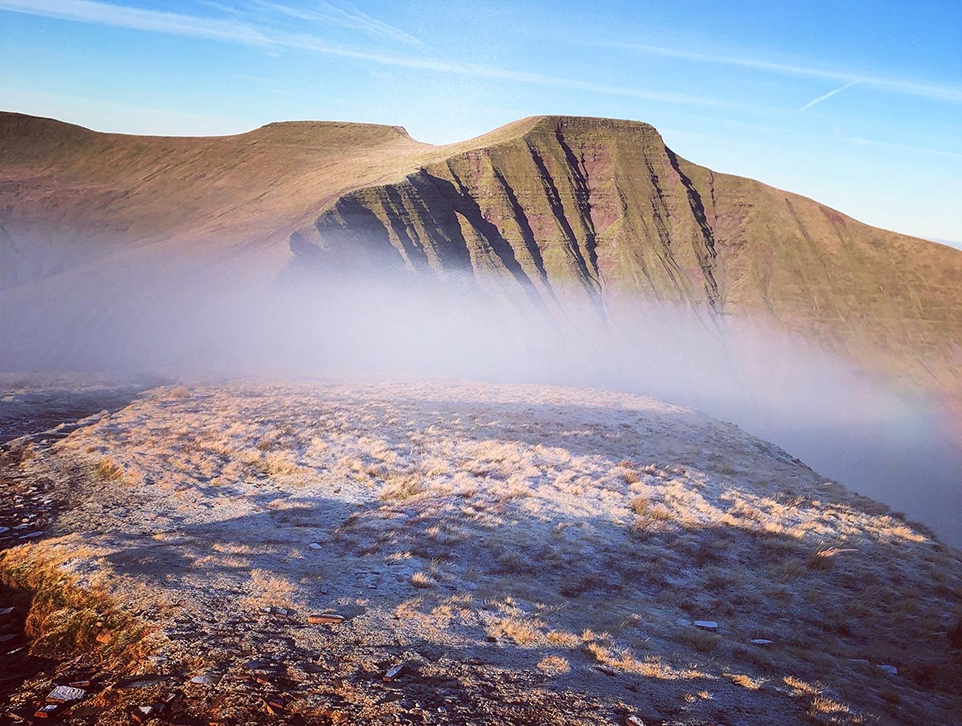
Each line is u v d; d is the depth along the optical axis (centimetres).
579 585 1479
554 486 2217
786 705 960
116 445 2495
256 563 1302
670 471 2534
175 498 1895
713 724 847
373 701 773
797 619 1460
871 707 1030
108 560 1188
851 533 2162
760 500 2361
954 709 1105
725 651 1158
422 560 1465
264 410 3347
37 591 1119
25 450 2431
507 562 1541
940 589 1767
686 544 1819
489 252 15612
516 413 3584
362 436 2789
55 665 883
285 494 2034
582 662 988
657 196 19988
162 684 783
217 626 957
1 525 1628
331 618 1026
